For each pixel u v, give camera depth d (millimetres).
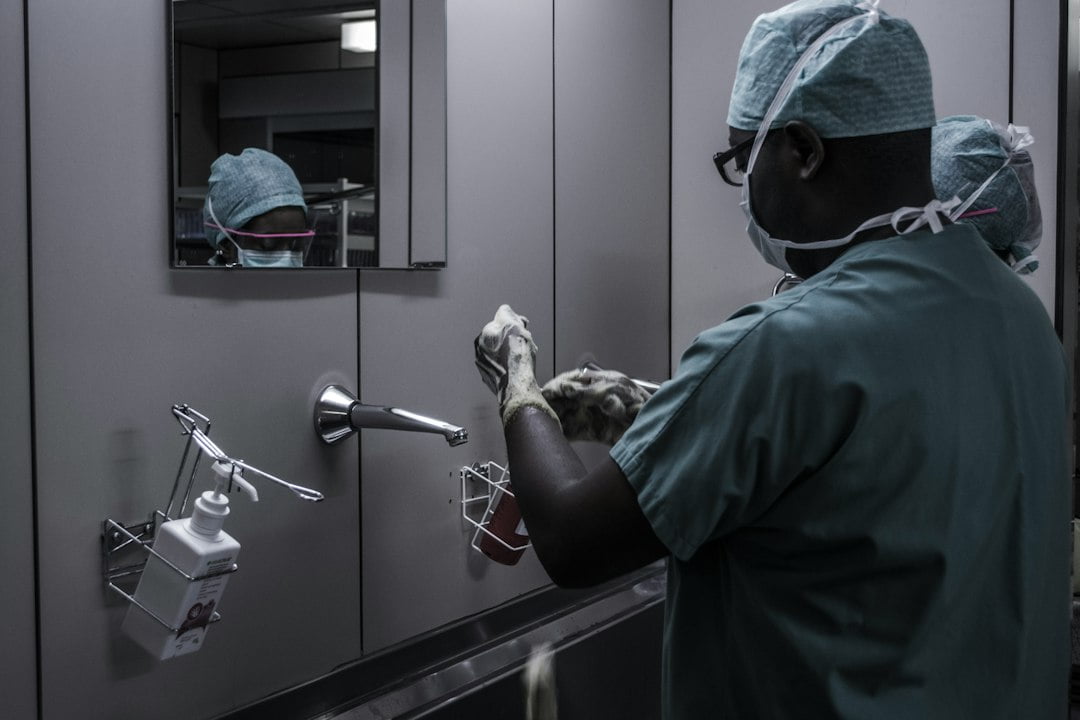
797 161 819
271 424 1229
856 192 808
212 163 1145
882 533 748
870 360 752
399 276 1403
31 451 989
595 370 1090
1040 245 1765
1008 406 797
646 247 1986
